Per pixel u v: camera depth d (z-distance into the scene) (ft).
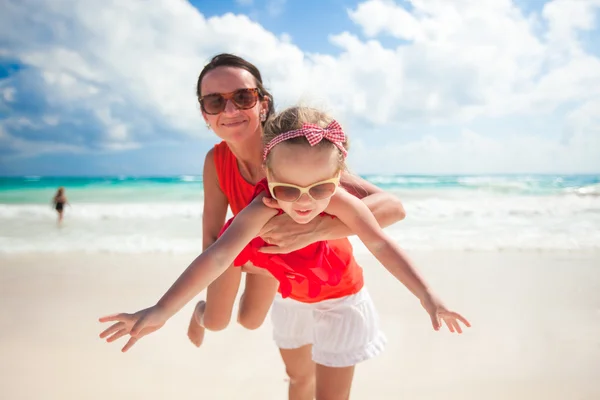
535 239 30.09
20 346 13.75
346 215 7.89
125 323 6.70
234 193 10.16
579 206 49.88
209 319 10.01
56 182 112.98
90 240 32.14
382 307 16.96
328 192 7.52
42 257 26.40
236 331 15.05
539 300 17.60
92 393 11.01
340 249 8.53
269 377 11.86
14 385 11.35
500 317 15.87
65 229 38.04
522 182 93.66
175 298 7.04
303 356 9.27
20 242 31.53
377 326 8.82
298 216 7.60
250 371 12.21
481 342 13.83
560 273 21.61
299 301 8.78
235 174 10.02
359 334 8.34
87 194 76.28
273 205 7.77
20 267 23.89
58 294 18.98
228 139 9.53
